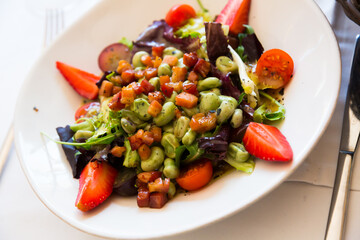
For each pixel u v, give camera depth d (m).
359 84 0.34
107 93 0.40
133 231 0.31
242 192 0.31
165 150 0.36
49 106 0.42
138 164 0.36
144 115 0.36
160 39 0.42
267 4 0.37
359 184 0.32
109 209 0.35
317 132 0.30
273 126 0.33
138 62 0.40
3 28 0.55
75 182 0.37
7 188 0.40
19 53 0.52
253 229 0.32
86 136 0.38
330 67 0.31
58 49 0.44
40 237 0.36
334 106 0.30
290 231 0.32
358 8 0.32
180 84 0.36
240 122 0.34
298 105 0.33
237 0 0.39
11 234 0.37
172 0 0.44
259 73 0.36
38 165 0.38
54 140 0.38
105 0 0.44
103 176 0.36
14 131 0.39
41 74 0.43
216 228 0.33
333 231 0.30
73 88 0.43
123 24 0.45
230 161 0.34
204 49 0.39
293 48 0.35
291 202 0.32
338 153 0.33
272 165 0.31
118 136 0.37
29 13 0.56
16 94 0.48
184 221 0.31
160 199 0.34
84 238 0.35
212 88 0.36
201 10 0.43
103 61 0.44
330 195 0.32
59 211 0.34
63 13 0.53
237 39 0.39
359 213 0.31
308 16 0.34
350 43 0.37
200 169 0.34
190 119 0.35
